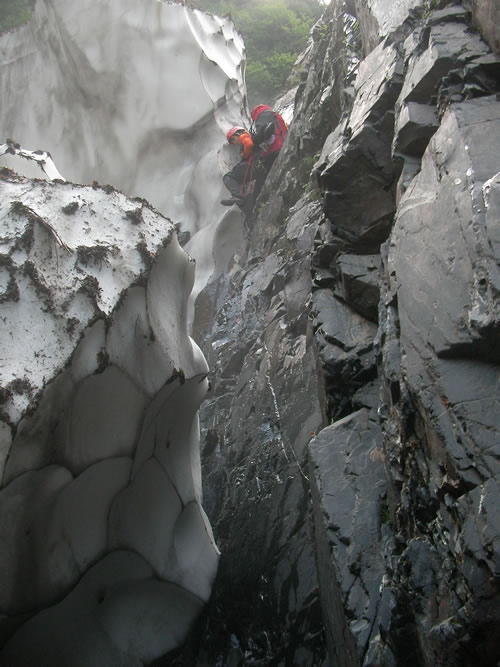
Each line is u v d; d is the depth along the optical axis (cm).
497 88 288
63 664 374
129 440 370
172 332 409
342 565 282
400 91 359
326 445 334
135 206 389
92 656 387
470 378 216
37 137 1017
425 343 237
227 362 648
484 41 311
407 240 273
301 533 416
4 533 298
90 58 954
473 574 182
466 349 219
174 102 952
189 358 433
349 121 392
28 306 307
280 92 1283
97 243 351
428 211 264
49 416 299
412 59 345
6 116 1030
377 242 385
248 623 418
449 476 208
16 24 1411
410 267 263
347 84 537
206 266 910
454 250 237
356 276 374
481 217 226
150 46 948
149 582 425
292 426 481
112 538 385
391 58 377
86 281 330
